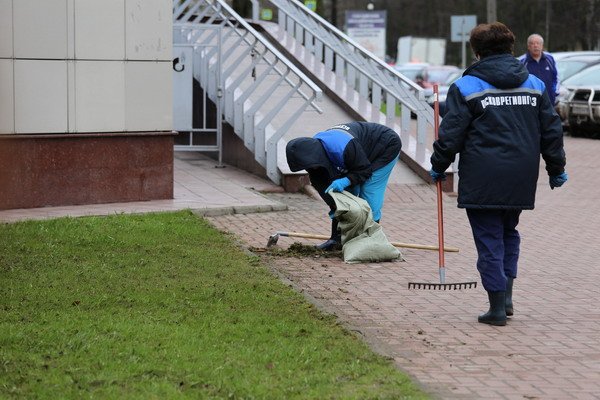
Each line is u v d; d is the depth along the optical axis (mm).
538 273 13797
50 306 10789
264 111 24500
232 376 8539
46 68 17281
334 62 29109
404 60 92250
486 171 10656
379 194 14594
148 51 18172
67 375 8477
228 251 14328
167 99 18406
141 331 9828
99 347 9250
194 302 11219
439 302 11930
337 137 14148
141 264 13133
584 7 79375
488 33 10828
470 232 17000
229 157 23734
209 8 26562
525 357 9672
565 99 36750
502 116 10656
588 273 13820
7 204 17094
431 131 34281
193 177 21656
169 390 8133
